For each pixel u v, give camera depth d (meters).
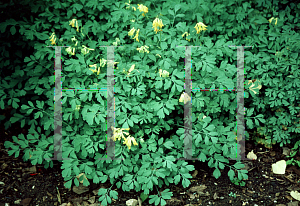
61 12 3.07
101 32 2.98
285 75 3.18
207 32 3.16
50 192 2.83
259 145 3.53
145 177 2.58
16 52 3.29
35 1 2.97
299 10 3.44
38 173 3.07
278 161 3.14
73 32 2.85
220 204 2.71
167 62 2.66
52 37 2.62
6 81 3.37
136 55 2.80
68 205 2.69
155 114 2.70
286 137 3.22
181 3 2.96
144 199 2.75
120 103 2.61
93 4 2.91
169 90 2.84
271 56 3.14
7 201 2.69
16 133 3.64
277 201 2.72
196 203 2.73
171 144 2.67
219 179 3.03
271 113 3.40
